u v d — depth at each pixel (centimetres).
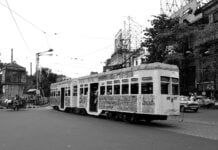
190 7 4672
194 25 4441
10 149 909
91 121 1888
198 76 4184
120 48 5053
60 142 1041
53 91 3534
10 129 1410
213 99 3869
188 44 4084
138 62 4700
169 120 2080
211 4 4153
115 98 2019
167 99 1692
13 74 5269
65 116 2319
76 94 2734
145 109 1717
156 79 1680
